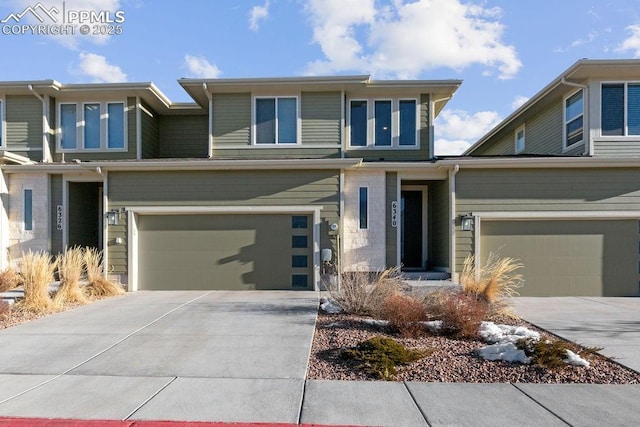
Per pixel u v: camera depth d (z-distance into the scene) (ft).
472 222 38.37
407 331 22.68
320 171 39.24
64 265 33.94
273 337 22.65
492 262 37.96
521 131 57.00
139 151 47.26
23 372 17.63
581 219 38.17
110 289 35.91
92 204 47.44
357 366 18.03
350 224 39.86
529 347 18.86
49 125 46.78
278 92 45.19
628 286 37.86
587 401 14.76
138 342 21.79
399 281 30.68
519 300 35.29
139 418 13.48
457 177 38.75
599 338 22.52
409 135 45.47
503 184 38.52
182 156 53.16
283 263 39.24
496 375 17.17
